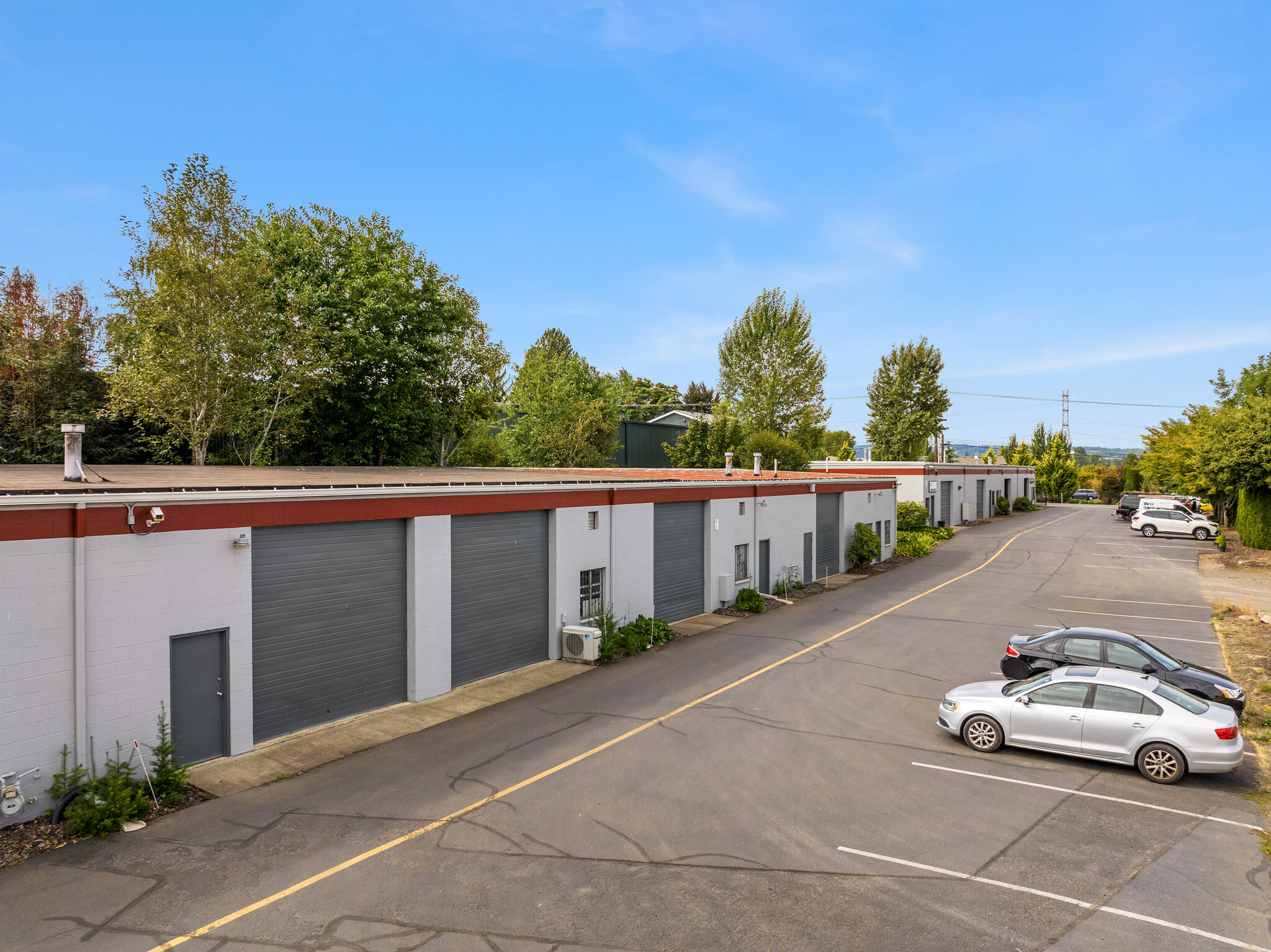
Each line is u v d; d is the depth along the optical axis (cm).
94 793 930
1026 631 2053
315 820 937
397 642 1427
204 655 1112
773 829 910
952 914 731
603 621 1836
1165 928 708
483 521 1602
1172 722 1059
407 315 2892
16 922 716
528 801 993
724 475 3056
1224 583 2827
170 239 2114
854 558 3288
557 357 6284
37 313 2706
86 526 959
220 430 2373
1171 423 5306
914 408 6744
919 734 1256
